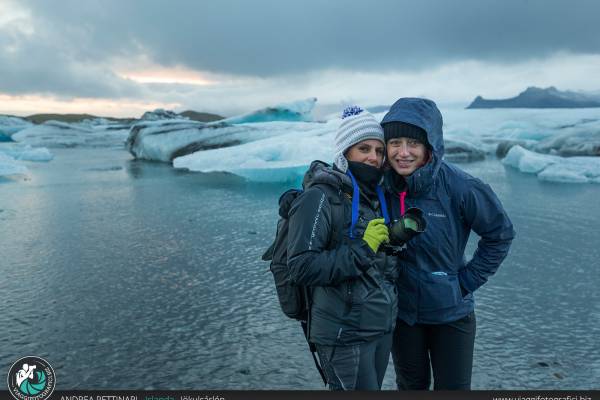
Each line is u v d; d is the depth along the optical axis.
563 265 6.59
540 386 3.55
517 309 5.06
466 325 2.36
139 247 7.84
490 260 2.32
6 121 66.00
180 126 24.23
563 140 22.17
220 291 5.74
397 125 2.14
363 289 2.02
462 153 22.25
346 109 2.17
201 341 4.41
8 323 4.88
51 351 4.25
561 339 4.35
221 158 18.72
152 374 3.81
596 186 13.82
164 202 12.12
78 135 50.59
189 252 7.50
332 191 2.04
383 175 2.25
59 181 16.50
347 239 2.01
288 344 4.31
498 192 12.85
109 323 4.84
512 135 28.78
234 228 9.14
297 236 1.96
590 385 3.56
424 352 2.45
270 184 15.31
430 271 2.27
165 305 5.31
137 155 25.77
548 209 10.50
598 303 5.20
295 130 23.25
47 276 6.41
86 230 9.13
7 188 14.91
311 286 2.05
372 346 2.10
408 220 1.92
